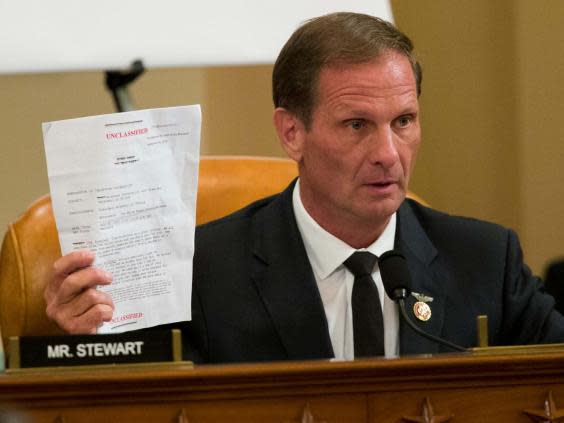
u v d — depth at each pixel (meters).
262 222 7.57
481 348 5.58
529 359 5.19
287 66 7.19
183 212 6.59
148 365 5.30
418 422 5.12
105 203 6.47
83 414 4.96
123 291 6.52
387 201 6.88
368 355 6.83
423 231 7.62
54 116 12.41
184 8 9.27
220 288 7.31
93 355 5.33
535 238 13.42
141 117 6.50
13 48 8.95
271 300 7.19
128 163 6.49
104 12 9.13
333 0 9.53
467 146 13.72
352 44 6.84
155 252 6.57
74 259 6.39
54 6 9.03
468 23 13.69
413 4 13.82
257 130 13.04
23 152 12.30
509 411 5.24
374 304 6.94
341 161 6.87
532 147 13.46
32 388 4.88
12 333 7.95
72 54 9.05
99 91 12.49
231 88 13.00
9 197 12.22
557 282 10.69
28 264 7.97
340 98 6.83
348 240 7.23
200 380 4.95
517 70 13.51
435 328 7.16
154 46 9.21
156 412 4.99
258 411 5.04
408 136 6.90
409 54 6.99
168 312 6.56
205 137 12.92
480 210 13.66
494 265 7.56
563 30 13.28
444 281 7.40
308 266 7.23
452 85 13.77
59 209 6.44
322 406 5.08
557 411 5.25
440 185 13.80
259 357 7.11
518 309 7.51
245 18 9.37
